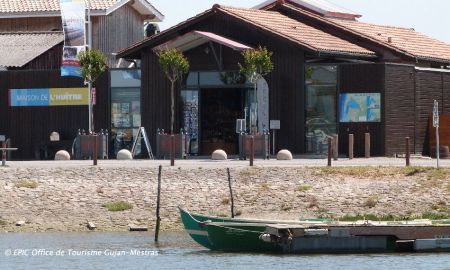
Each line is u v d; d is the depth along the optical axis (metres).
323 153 137.62
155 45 143.62
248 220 92.12
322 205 107.19
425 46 160.62
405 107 140.75
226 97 141.38
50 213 107.31
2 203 108.88
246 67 136.38
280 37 138.12
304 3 168.25
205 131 142.25
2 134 148.50
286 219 98.50
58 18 180.25
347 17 169.50
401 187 109.81
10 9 179.88
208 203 108.62
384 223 91.25
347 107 137.25
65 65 145.25
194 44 141.50
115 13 182.50
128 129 145.00
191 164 120.12
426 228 90.62
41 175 114.94
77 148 137.12
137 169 115.00
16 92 148.12
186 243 95.62
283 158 130.12
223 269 83.12
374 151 136.62
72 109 146.50
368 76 136.62
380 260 86.75
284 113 138.88
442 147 141.75
